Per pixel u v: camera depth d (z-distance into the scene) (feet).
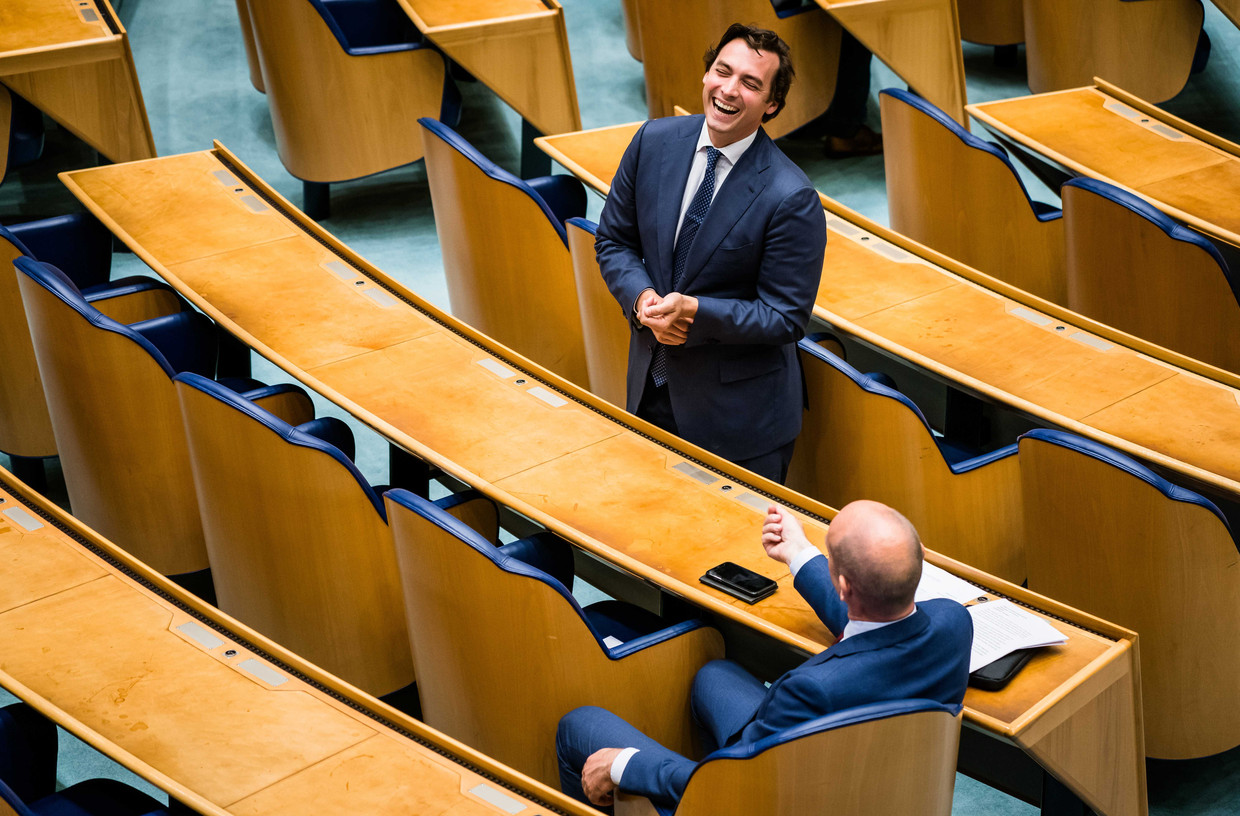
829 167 36.94
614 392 23.81
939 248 28.86
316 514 16.85
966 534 20.70
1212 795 18.26
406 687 18.75
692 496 17.57
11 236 21.44
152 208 25.13
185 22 43.55
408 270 31.35
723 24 33.19
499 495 17.38
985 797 18.04
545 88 32.48
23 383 22.72
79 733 13.85
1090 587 17.90
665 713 15.71
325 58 30.68
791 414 18.86
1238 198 27.40
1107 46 37.60
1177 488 16.51
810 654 14.49
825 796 12.00
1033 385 20.92
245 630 15.56
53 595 16.10
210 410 16.57
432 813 13.12
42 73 28.60
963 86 35.27
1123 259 24.50
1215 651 17.52
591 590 22.04
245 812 13.02
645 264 18.48
